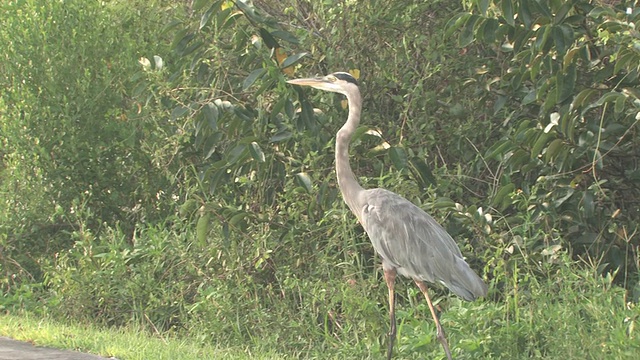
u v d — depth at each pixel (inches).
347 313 462.3
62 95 636.1
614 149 486.0
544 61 465.4
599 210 490.6
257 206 546.3
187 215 579.8
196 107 538.9
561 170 478.9
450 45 540.7
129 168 655.1
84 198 626.8
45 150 629.9
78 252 592.4
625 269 480.4
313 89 550.9
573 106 450.3
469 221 479.5
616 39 431.2
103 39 654.5
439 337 406.3
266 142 529.0
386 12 546.3
